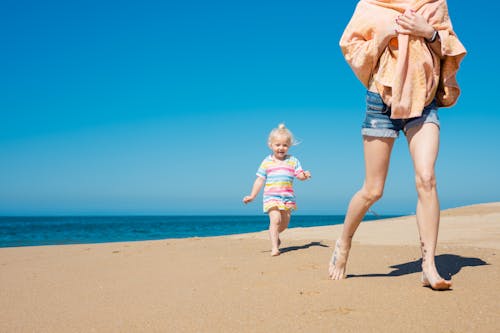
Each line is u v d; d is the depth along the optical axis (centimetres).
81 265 425
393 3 280
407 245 487
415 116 260
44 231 2894
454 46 269
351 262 373
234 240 653
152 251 529
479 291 242
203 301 250
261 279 311
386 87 269
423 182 257
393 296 238
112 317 226
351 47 289
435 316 201
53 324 218
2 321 225
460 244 479
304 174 511
